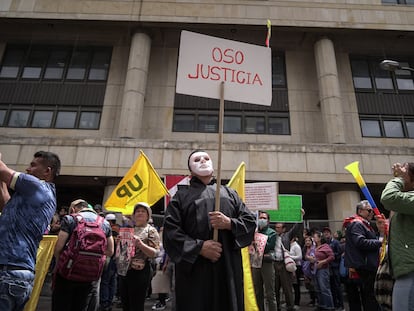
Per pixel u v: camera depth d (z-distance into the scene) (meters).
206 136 16.73
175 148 14.62
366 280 4.66
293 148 14.79
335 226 12.82
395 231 2.79
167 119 16.89
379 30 17.31
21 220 2.51
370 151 14.78
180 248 2.37
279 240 6.86
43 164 3.03
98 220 3.94
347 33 17.64
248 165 14.47
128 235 4.39
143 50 16.98
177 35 18.25
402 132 17.11
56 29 18.17
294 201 8.40
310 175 14.40
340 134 15.52
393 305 2.71
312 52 18.44
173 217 2.53
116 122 16.70
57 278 3.62
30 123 16.78
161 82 17.58
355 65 18.41
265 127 17.02
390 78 18.16
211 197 2.62
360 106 17.47
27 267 2.46
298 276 8.66
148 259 4.47
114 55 18.02
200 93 3.08
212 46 3.24
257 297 6.04
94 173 14.27
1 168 2.59
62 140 14.66
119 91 17.30
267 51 3.44
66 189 17.25
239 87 3.20
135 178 6.58
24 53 18.20
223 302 2.35
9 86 17.45
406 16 17.53
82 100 17.27
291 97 17.50
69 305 3.62
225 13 17.09
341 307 7.44
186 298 2.34
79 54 18.31
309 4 17.42
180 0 17.27
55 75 17.83
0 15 16.92
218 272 2.40
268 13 17.19
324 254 7.12
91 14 16.98
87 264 3.53
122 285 4.46
